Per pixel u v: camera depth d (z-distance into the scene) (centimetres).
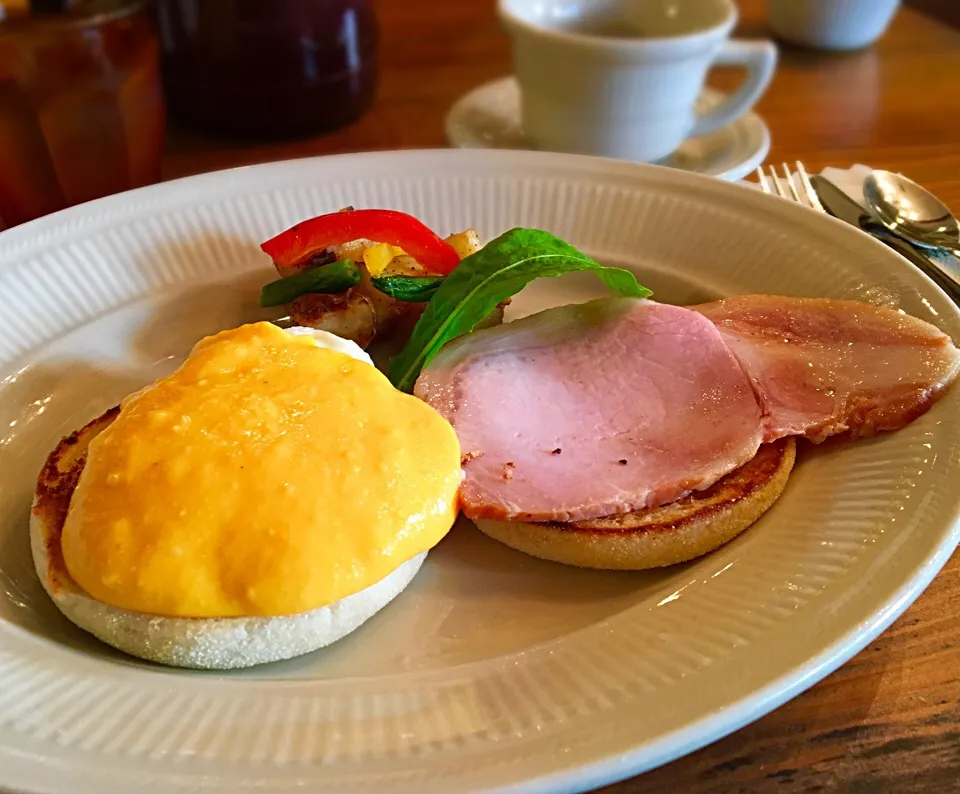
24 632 18
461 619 20
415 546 18
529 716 15
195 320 28
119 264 28
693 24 35
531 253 24
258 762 14
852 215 32
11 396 25
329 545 17
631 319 25
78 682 16
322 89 37
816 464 21
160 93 32
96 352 26
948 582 19
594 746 14
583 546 20
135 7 30
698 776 16
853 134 40
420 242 27
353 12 37
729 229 29
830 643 15
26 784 14
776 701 15
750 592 18
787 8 47
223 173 31
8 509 22
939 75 46
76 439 21
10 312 26
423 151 32
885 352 23
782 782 15
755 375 23
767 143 36
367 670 18
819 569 18
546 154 32
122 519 17
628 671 16
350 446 19
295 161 31
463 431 22
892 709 17
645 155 35
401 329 28
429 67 46
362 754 15
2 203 31
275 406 19
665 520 20
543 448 22
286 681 18
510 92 41
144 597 17
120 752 15
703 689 15
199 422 19
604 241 30
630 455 22
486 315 24
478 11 53
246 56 35
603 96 33
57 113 29
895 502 19
